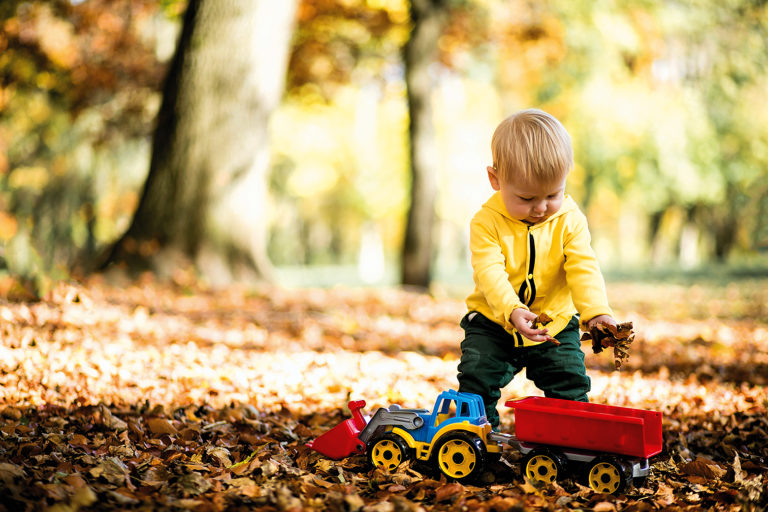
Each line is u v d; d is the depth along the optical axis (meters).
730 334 11.34
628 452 3.44
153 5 20.12
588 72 25.55
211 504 3.04
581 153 30.62
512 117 3.90
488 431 3.75
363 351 8.24
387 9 20.67
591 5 22.38
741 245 43.62
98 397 5.01
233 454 4.03
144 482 3.36
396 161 40.41
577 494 3.40
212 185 12.67
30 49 19.98
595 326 3.79
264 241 13.50
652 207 34.16
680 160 29.44
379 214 46.16
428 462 3.81
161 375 5.87
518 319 3.70
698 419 5.38
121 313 8.84
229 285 12.47
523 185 3.78
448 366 7.51
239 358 6.95
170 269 12.32
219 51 12.71
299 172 37.34
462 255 59.09
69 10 19.75
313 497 3.29
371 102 35.50
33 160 25.20
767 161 30.17
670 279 27.14
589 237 4.09
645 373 7.79
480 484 3.65
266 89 13.15
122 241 12.55
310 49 21.78
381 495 3.40
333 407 5.50
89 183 26.33
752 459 4.32
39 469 3.36
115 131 22.23
